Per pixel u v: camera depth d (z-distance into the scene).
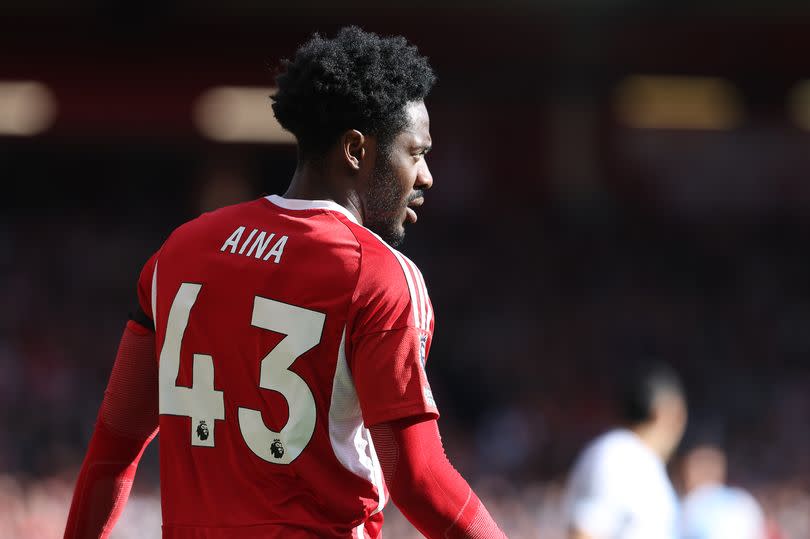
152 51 87.69
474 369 73.19
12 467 49.75
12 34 86.38
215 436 8.29
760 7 83.12
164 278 8.72
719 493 23.12
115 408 9.11
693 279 87.50
